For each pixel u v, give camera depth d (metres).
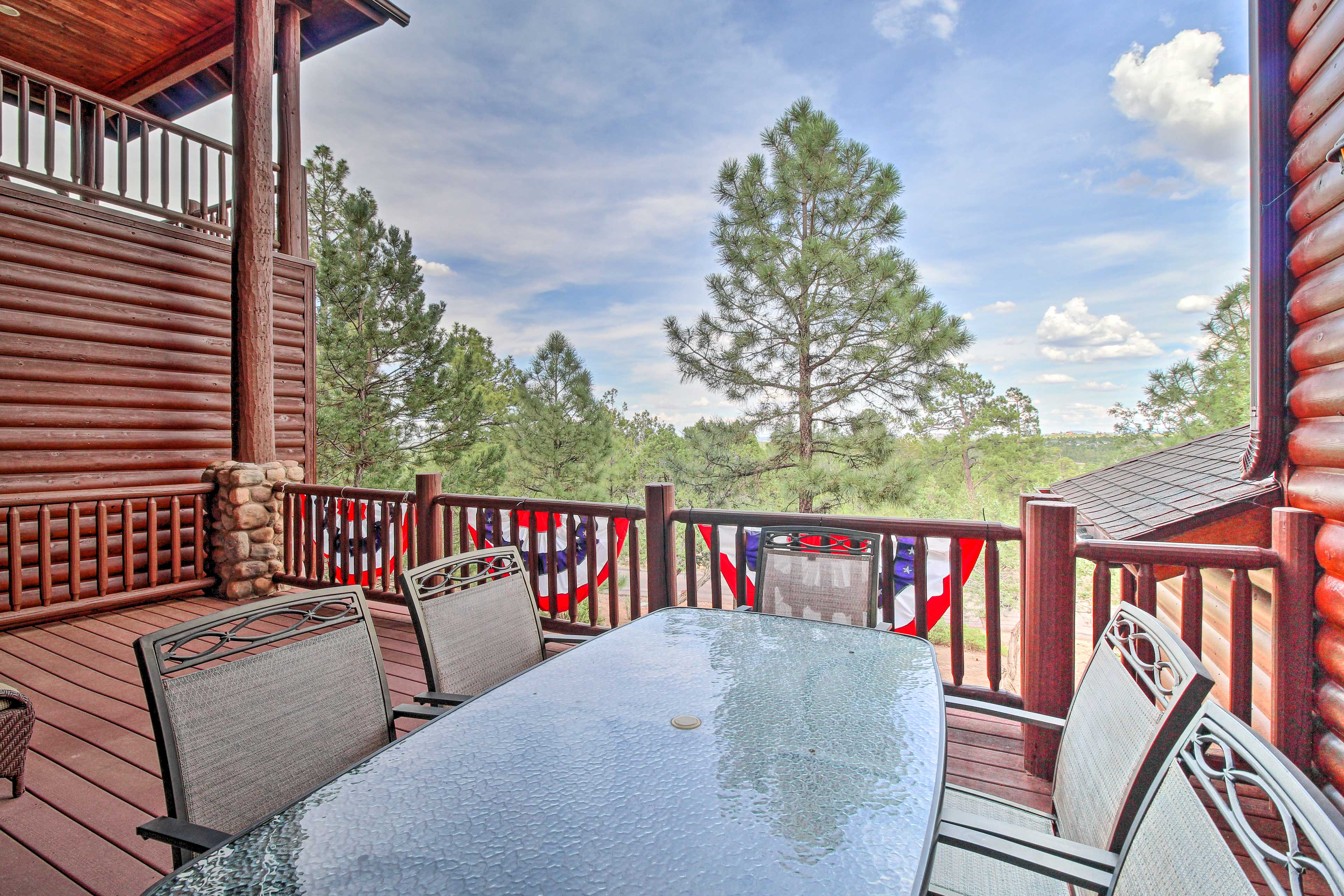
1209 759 2.25
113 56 6.47
